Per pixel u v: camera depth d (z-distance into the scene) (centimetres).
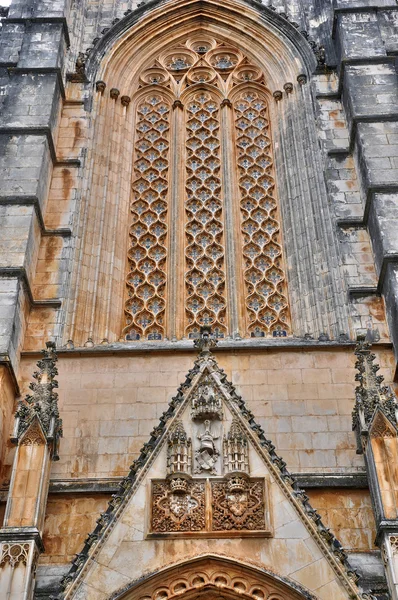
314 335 2114
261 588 1470
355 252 2191
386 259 2009
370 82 2412
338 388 1948
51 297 2138
